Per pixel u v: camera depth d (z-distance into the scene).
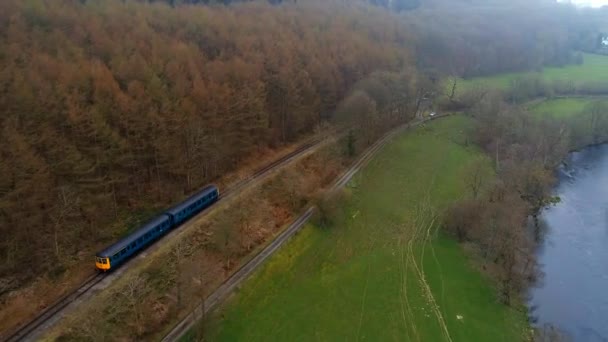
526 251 94.69
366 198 108.19
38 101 74.06
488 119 144.00
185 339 64.50
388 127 146.25
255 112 107.81
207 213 87.38
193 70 102.94
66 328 59.91
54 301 64.19
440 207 109.25
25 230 68.38
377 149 130.88
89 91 83.88
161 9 134.00
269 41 134.00
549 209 117.25
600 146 160.12
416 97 156.38
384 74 143.25
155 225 77.50
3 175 63.97
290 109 120.94
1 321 60.00
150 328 64.81
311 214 97.94
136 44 107.56
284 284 79.38
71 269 70.19
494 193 103.38
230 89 103.81
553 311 82.00
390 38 187.38
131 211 85.62
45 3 109.00
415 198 112.19
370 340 70.25
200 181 97.50
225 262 80.12
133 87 87.44
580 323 79.50
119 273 69.88
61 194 72.00
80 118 76.50
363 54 154.75
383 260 88.88
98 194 79.19
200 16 135.88
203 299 68.62
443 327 73.69
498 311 79.44
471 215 97.31
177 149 89.75
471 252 93.44
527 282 88.31
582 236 105.75
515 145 128.88
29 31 97.38
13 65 79.69
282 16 167.38
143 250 75.81
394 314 75.69
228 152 102.88
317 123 132.12
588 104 170.50
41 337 58.16
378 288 81.19
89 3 121.25
